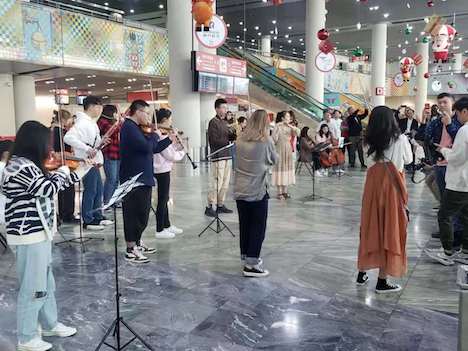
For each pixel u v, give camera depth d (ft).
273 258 14.51
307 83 55.26
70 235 17.39
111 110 19.42
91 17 37.22
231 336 9.35
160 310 10.62
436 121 16.58
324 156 32.50
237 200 12.81
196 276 12.89
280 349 8.82
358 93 93.09
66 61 35.50
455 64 96.73
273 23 72.33
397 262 11.03
